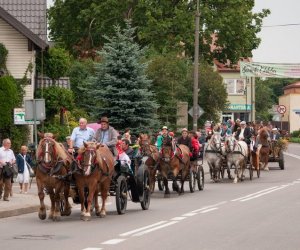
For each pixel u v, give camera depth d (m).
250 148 37.31
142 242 15.05
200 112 43.44
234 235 16.19
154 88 50.50
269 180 36.97
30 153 30.48
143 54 43.75
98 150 19.56
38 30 45.50
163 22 58.78
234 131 39.16
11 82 41.25
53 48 47.25
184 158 28.30
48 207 23.64
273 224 18.23
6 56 43.00
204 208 22.72
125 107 42.00
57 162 19.25
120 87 42.19
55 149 19.27
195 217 20.02
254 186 32.84
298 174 41.38
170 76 51.06
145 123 42.50
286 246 14.59
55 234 16.58
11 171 25.17
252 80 84.12
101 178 19.56
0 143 41.44
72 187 20.34
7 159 25.25
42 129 43.25
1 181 25.25
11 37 43.22
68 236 16.19
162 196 27.92
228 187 32.50
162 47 58.69
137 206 23.78
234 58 63.22
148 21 58.69
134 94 42.00
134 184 22.06
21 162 29.53
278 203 24.12
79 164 19.12
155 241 15.20
